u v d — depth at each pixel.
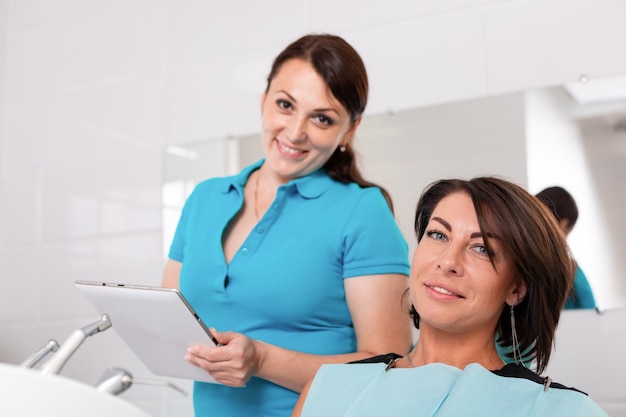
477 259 1.22
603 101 1.89
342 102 1.58
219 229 1.63
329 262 1.56
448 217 1.25
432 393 1.18
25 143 2.73
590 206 1.86
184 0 2.50
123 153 2.55
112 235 2.53
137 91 2.55
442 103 2.05
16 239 2.70
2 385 0.70
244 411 1.53
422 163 2.05
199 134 2.43
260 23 2.37
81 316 2.55
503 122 1.97
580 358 1.84
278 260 1.55
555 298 1.25
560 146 1.91
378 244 1.57
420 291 1.24
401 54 2.15
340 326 1.59
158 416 2.34
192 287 1.61
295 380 1.48
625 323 1.81
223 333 1.39
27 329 2.64
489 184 1.26
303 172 1.62
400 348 1.57
